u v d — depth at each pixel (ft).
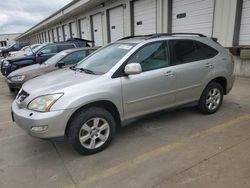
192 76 14.10
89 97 10.71
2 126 15.83
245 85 23.26
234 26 27.20
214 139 12.26
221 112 16.10
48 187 9.28
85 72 12.85
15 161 11.28
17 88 22.74
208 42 15.35
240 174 9.28
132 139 12.77
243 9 26.61
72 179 9.68
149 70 12.61
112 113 12.03
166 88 13.15
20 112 10.86
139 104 12.39
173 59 13.51
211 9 29.78
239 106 17.16
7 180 9.82
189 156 10.77
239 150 11.03
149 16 41.14
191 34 14.97
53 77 12.87
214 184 8.79
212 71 15.01
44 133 10.17
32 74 22.41
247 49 25.54
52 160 11.18
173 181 9.11
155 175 9.55
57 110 10.14
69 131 10.76
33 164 10.94
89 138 11.23
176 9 35.42
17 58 31.40
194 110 16.60
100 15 59.16
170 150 11.41
